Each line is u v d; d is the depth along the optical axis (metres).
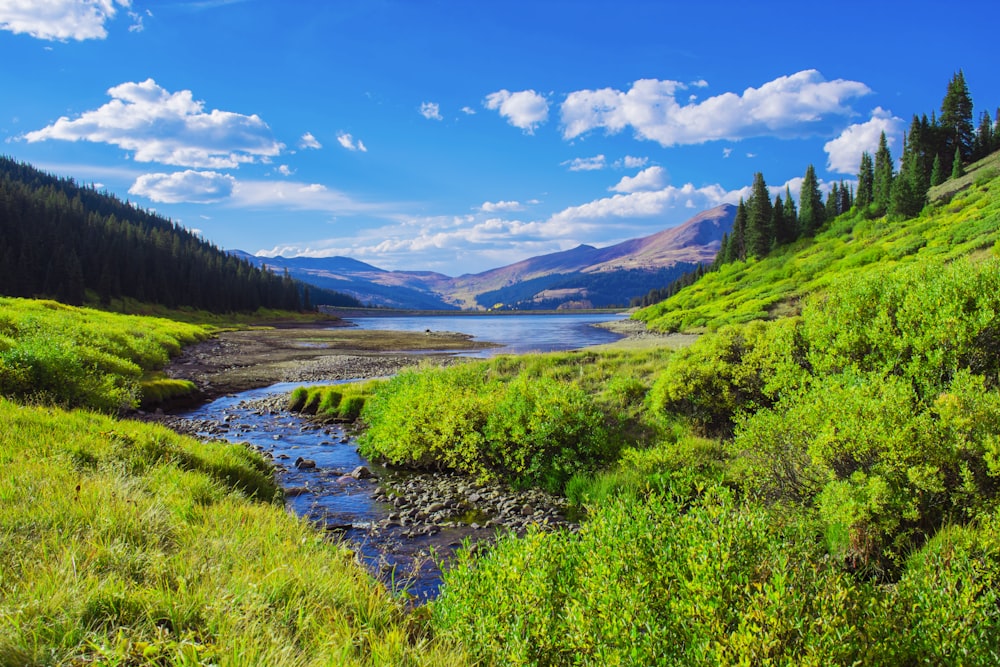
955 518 5.71
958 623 3.29
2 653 2.88
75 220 107.94
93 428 8.87
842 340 9.96
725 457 10.45
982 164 88.19
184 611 3.58
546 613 3.72
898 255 51.78
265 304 130.75
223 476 9.16
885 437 6.13
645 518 4.20
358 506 10.14
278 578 4.37
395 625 4.12
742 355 13.10
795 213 104.88
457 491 11.22
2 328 22.56
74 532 4.54
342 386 21.75
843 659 2.93
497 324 121.56
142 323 49.91
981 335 8.12
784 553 3.56
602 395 16.25
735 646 2.89
